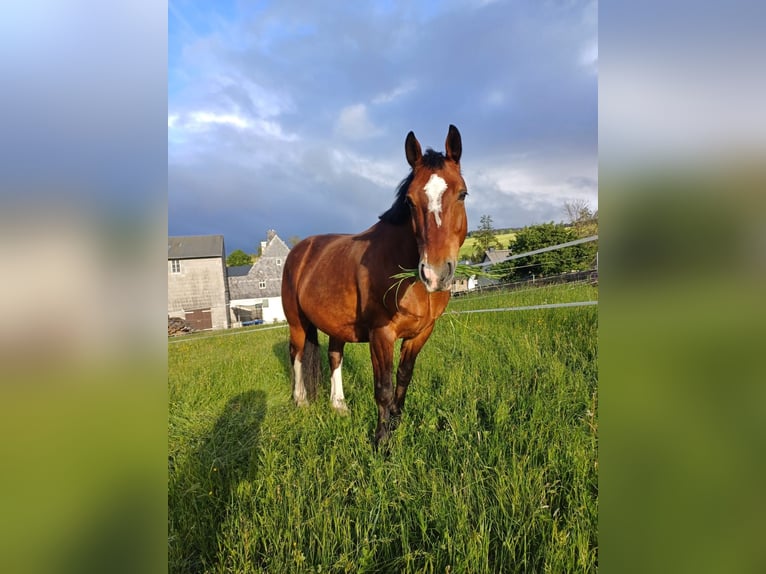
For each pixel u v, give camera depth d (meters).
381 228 2.70
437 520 1.69
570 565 1.39
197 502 1.99
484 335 4.44
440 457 2.20
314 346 3.69
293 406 3.48
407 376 2.74
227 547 1.63
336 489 2.01
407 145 2.25
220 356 6.25
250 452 2.52
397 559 1.55
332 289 2.90
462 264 2.54
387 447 2.41
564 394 2.68
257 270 29.31
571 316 4.34
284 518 1.77
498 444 2.20
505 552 1.54
